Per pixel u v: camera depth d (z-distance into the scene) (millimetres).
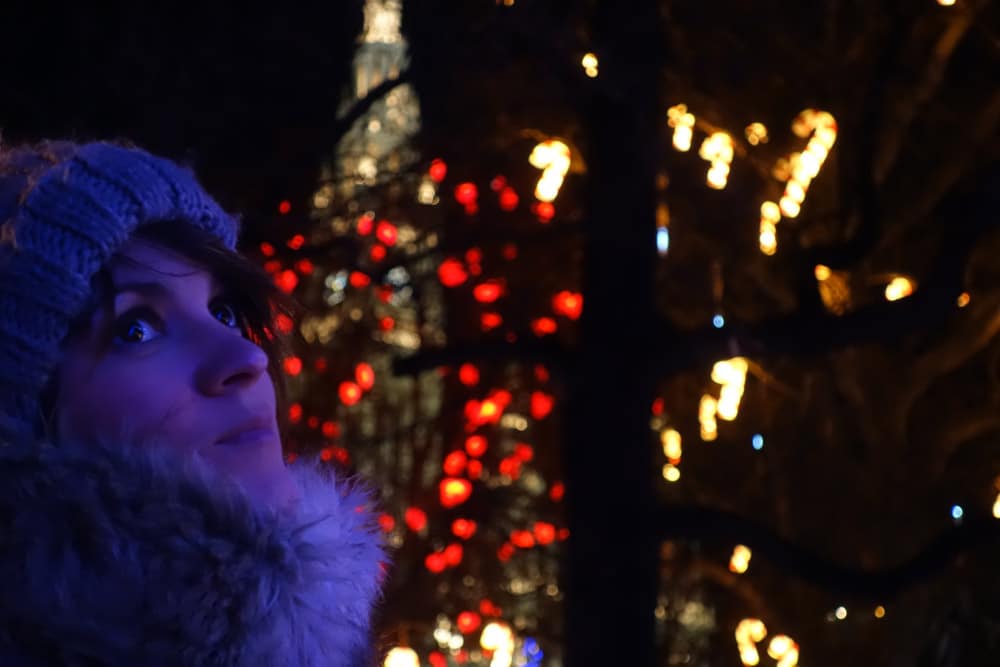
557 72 6305
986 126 8703
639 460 6520
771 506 10336
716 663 10352
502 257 9070
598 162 6613
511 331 9133
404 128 7504
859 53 7918
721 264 9570
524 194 8789
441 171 7555
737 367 9086
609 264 6594
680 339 6457
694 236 9367
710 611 10539
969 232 6004
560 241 8602
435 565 9188
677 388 10555
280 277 7254
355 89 7148
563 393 6629
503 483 9789
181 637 934
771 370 9867
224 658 950
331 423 8961
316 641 1019
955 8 7949
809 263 6332
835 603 9664
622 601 6406
